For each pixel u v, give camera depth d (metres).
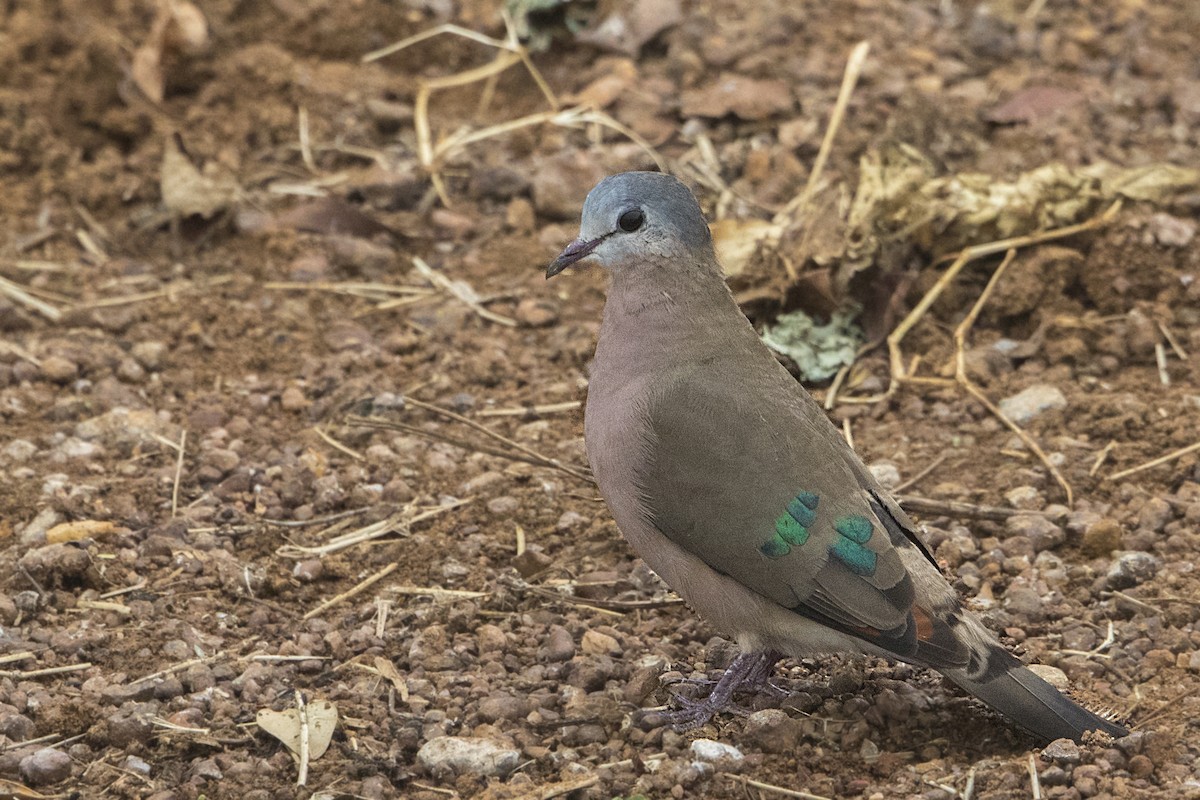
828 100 16.25
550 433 12.40
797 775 8.65
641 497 9.12
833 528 8.76
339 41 17.33
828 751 8.94
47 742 8.89
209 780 8.59
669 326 9.36
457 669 9.71
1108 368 12.99
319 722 8.94
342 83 16.83
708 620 9.33
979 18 17.53
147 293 14.08
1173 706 9.09
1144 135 15.94
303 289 14.22
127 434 12.08
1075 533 10.97
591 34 17.12
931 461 11.95
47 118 15.98
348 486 11.70
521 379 13.08
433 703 9.30
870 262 13.45
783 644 9.08
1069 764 8.38
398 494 11.55
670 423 9.05
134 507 11.23
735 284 13.41
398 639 9.99
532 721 9.07
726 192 15.06
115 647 9.69
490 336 13.68
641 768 8.71
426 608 10.30
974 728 9.10
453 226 15.02
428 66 17.38
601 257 9.44
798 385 9.52
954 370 13.00
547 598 10.43
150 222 14.96
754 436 8.97
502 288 14.28
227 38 17.05
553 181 15.16
